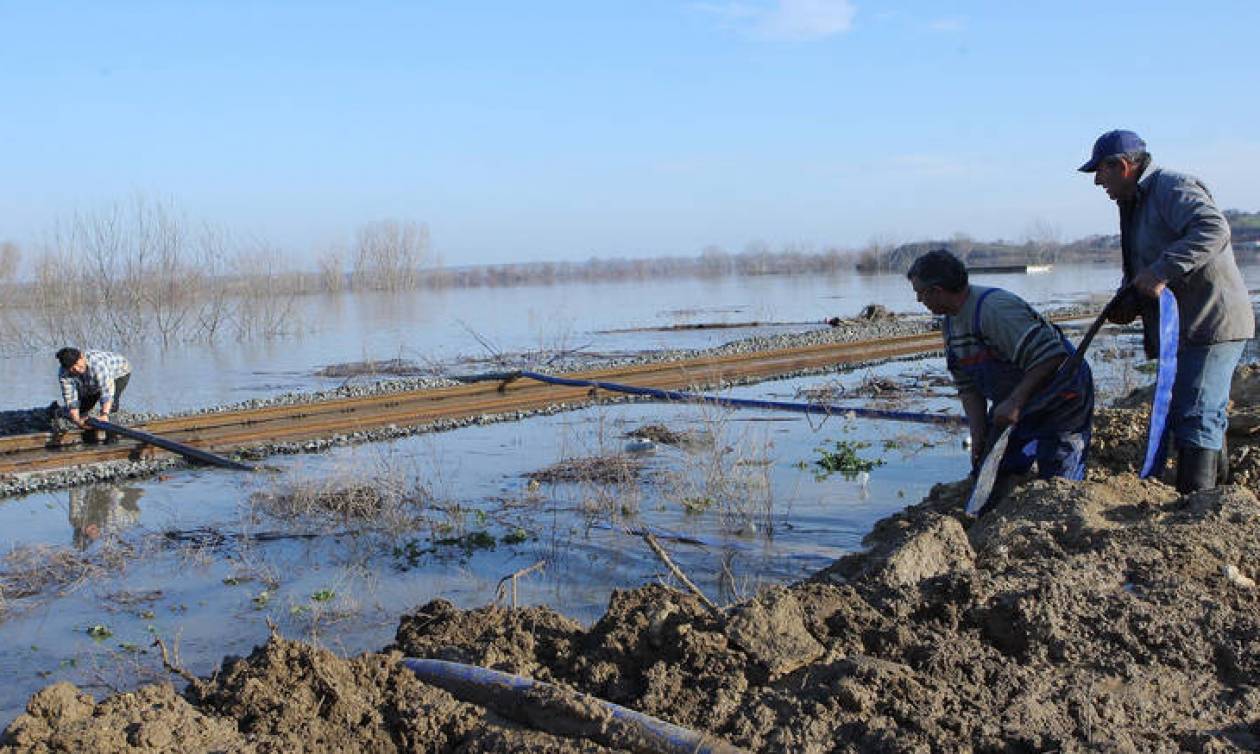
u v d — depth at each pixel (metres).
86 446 13.25
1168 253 5.87
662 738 3.92
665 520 9.20
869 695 4.03
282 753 3.96
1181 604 4.71
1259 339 21.34
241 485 11.35
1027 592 4.74
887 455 11.73
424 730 4.24
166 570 8.24
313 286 67.00
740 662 4.38
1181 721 4.08
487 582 7.71
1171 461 7.23
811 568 7.76
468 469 11.78
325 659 4.46
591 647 4.73
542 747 3.97
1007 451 6.53
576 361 24.78
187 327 35.84
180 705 4.23
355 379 22.53
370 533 9.13
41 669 6.30
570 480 10.96
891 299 53.84
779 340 25.86
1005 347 6.17
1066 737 3.85
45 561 8.47
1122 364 18.95
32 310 37.28
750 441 12.48
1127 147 6.18
